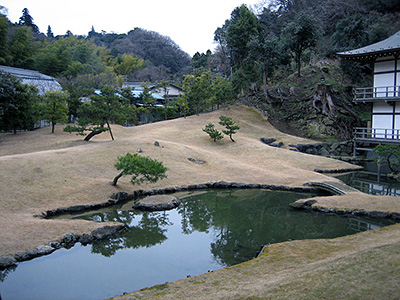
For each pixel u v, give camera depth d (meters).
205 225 17.12
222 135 38.16
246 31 51.97
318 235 15.09
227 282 8.97
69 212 18.09
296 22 48.09
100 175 23.16
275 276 8.94
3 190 18.16
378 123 33.16
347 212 17.92
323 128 41.56
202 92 44.88
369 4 59.06
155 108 48.34
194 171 27.39
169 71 91.75
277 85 50.78
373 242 11.64
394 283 7.48
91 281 10.66
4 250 12.16
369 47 32.78
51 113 34.34
